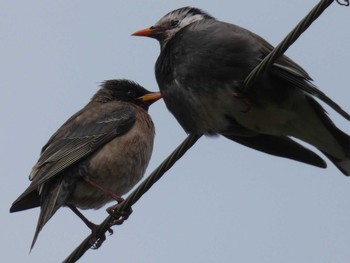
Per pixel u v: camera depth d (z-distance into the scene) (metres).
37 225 13.12
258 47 11.62
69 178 13.79
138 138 14.59
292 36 10.14
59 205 13.52
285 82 11.57
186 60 11.80
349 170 12.39
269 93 11.60
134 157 14.48
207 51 11.64
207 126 12.18
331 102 10.88
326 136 12.16
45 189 13.61
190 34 11.89
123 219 12.28
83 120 14.48
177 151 11.38
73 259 12.35
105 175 14.05
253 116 11.95
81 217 13.63
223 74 11.58
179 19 13.55
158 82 12.29
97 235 12.35
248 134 12.41
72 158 13.89
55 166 13.71
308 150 12.57
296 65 11.53
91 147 14.05
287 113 11.88
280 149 12.70
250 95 11.62
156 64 12.23
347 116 10.72
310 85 11.12
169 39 12.28
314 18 9.87
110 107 14.92
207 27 11.89
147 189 11.62
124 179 14.32
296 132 12.26
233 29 11.83
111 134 14.30
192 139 11.33
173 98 12.12
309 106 11.80
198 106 11.92
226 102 11.72
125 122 14.55
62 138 14.16
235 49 11.56
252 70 11.38
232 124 12.16
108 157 14.09
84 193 13.91
